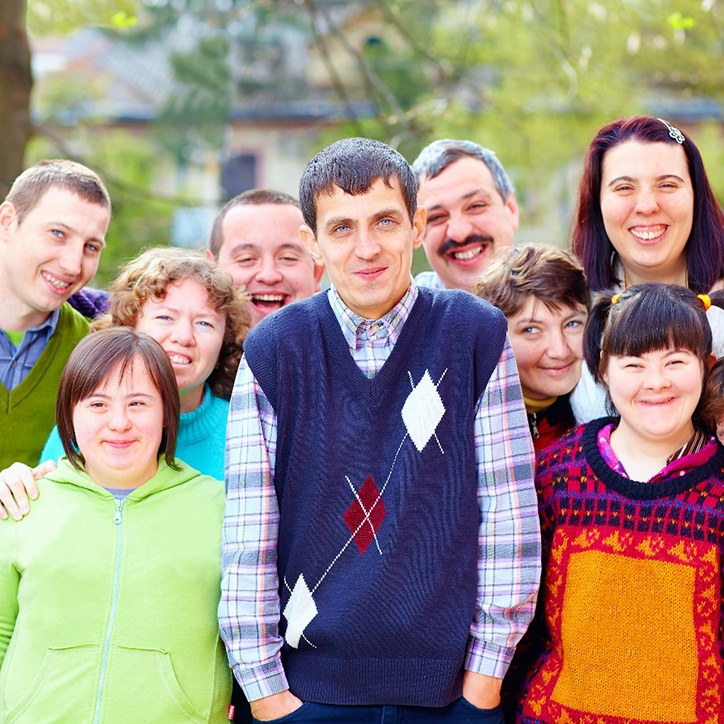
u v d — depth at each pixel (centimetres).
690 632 228
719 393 240
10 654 236
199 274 283
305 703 229
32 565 238
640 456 243
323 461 232
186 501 251
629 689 228
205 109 833
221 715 240
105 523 244
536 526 233
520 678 249
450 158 365
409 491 229
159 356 252
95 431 245
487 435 233
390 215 230
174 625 236
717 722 225
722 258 293
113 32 779
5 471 254
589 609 233
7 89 484
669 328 234
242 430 236
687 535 230
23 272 303
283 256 344
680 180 287
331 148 238
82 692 229
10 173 484
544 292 280
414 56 729
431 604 227
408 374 236
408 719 227
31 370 307
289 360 237
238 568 231
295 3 649
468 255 366
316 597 230
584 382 277
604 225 301
